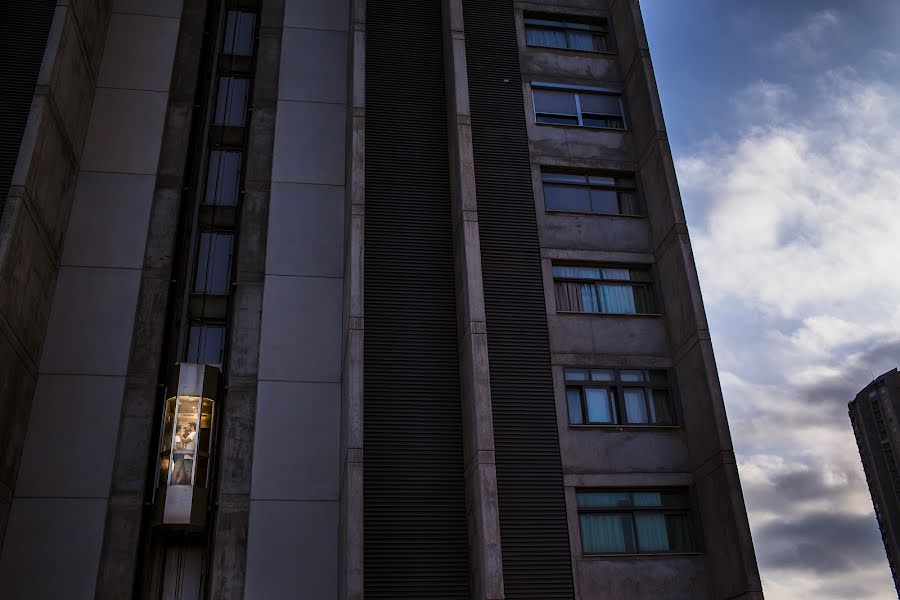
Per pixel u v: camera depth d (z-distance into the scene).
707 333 24.42
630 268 27.45
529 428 23.61
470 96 28.84
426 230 26.08
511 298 25.50
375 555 21.22
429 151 27.48
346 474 21.31
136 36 29.48
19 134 25.67
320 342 25.70
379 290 24.83
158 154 27.53
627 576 22.28
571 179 28.70
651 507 23.58
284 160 28.45
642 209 28.53
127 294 25.25
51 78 24.53
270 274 26.48
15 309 22.02
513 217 26.89
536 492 22.78
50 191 24.48
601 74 31.05
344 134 29.31
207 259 27.70
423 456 22.75
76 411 23.41
